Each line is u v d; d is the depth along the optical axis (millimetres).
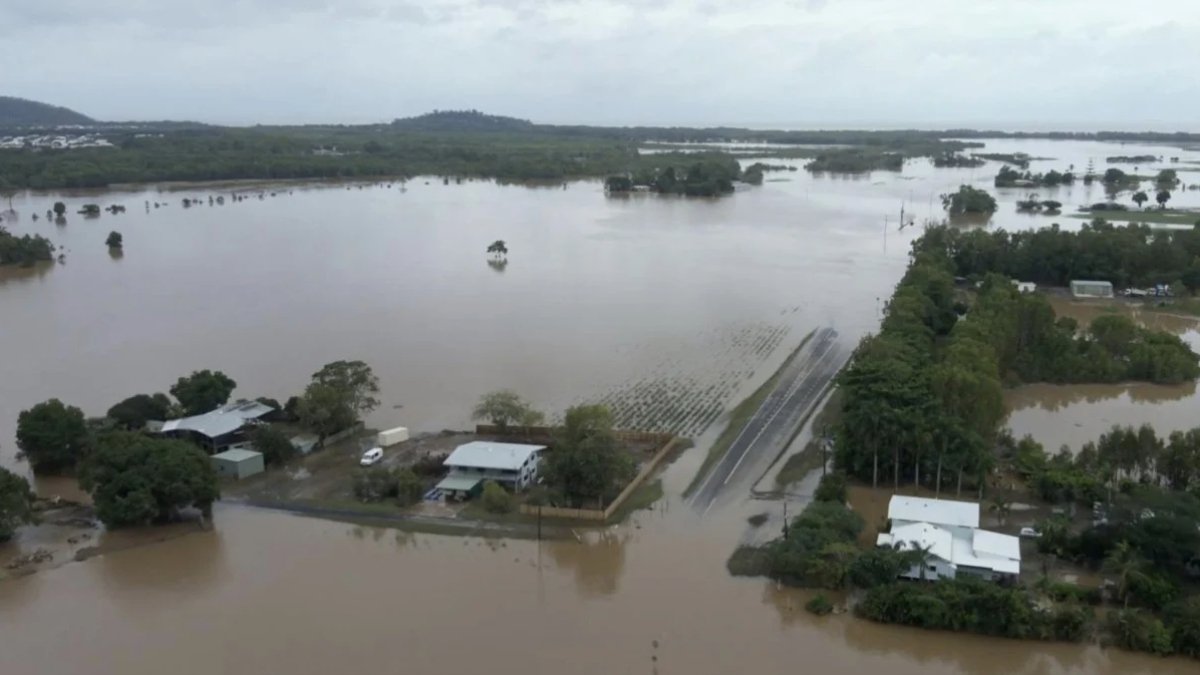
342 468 100312
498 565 79688
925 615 68062
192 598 74875
